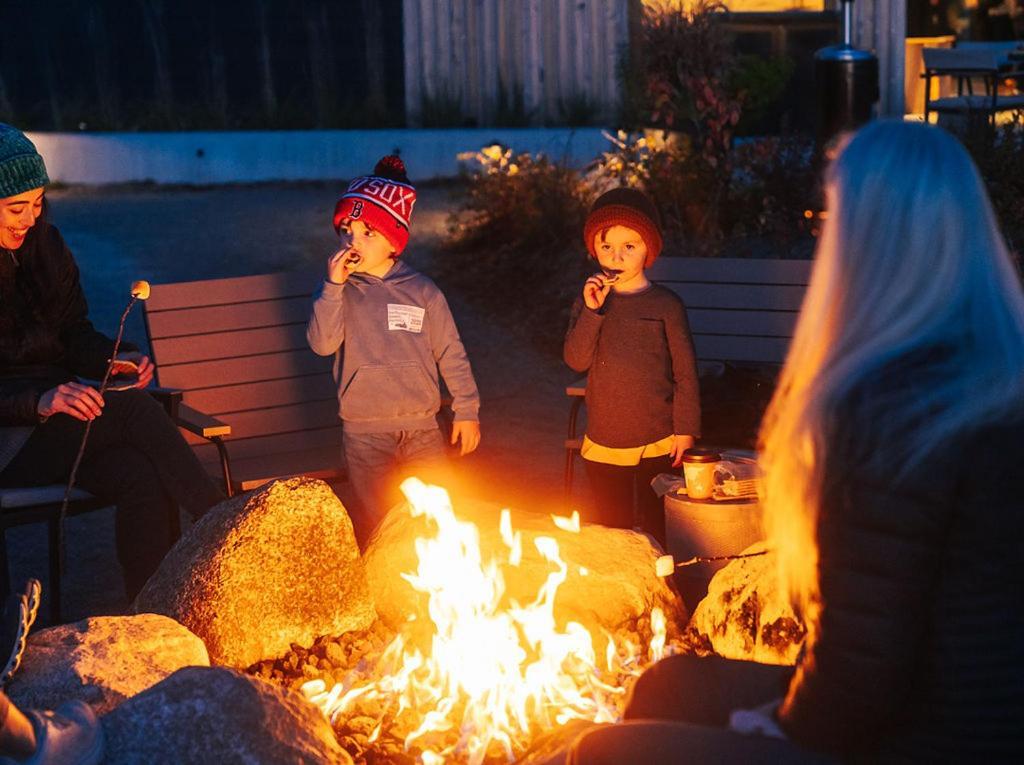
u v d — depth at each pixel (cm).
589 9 1192
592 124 1200
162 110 1219
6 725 241
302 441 536
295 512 363
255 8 1230
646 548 392
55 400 400
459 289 817
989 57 980
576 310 460
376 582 383
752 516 399
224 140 1138
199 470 425
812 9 1114
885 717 184
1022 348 186
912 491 176
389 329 454
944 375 181
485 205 895
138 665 312
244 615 352
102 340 446
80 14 1229
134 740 269
